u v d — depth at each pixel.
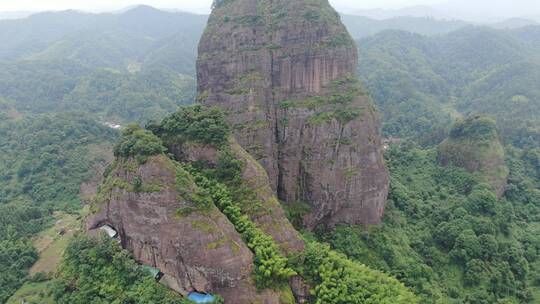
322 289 37.25
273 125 55.59
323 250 40.66
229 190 40.78
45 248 59.16
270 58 56.09
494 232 60.72
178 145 43.00
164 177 35.97
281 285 36.66
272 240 38.66
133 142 38.47
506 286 53.75
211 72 56.09
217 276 34.53
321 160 54.75
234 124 52.28
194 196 35.84
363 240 55.22
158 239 35.84
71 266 37.97
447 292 51.88
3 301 48.38
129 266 35.81
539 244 62.19
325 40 57.47
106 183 40.59
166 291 34.62
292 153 55.66
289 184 55.47
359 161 55.38
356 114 55.62
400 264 52.31
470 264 54.34
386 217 60.62
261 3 59.09
